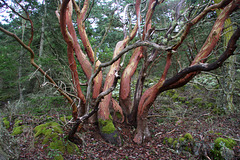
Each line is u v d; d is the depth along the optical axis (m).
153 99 4.49
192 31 5.87
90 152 3.86
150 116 6.00
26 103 6.32
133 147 4.44
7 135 2.71
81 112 5.08
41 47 7.99
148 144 4.61
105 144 4.33
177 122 5.67
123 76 5.49
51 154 3.35
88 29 8.41
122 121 5.29
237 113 5.73
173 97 8.10
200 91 8.15
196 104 7.19
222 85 6.25
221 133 4.47
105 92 3.23
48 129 4.04
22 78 7.25
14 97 9.51
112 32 10.85
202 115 6.14
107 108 4.99
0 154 2.44
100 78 5.36
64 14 3.53
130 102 5.49
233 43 2.85
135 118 5.22
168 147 4.43
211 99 7.27
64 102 6.55
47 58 6.34
